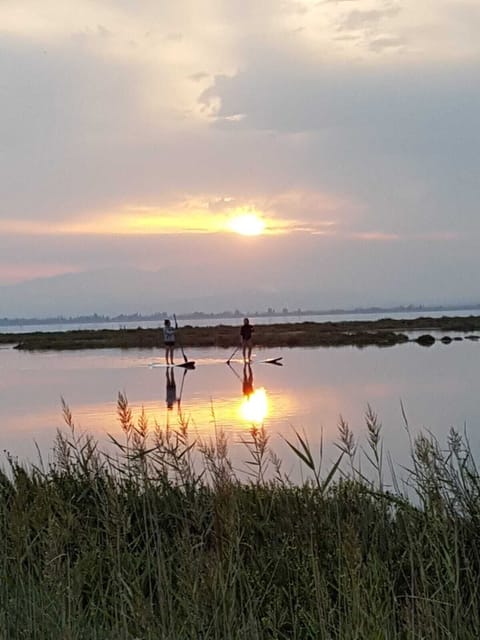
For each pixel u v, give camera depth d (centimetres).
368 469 921
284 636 416
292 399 1758
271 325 7575
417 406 1573
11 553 493
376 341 4572
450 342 4275
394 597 398
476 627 379
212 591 401
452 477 512
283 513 525
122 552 504
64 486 611
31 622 413
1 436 1408
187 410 1595
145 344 5450
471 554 461
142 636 383
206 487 551
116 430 1374
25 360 4006
